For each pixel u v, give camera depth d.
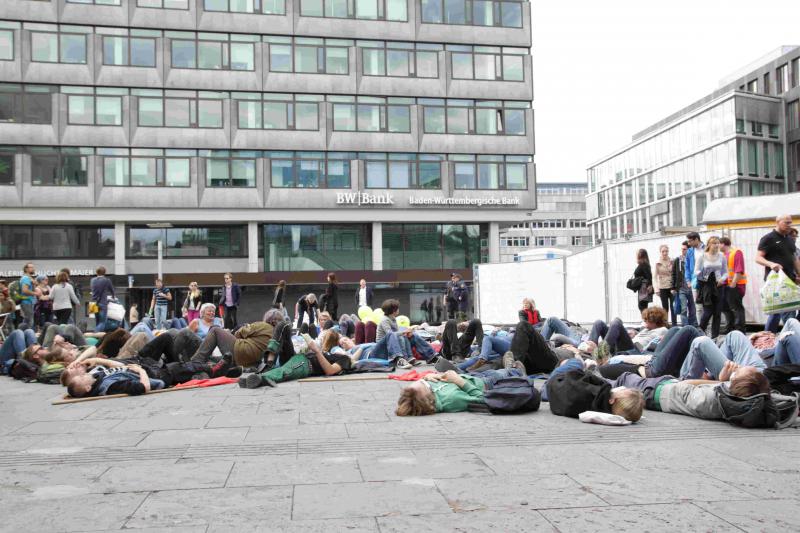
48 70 37.31
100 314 18.14
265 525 3.71
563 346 10.66
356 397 8.78
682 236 16.88
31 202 37.12
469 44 42.38
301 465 5.07
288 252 41.16
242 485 4.53
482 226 43.25
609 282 19.19
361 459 5.23
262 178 39.78
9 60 36.94
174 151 38.94
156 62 38.59
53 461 5.38
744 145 58.41
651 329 11.34
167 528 3.69
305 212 40.31
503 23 42.75
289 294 41.16
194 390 9.94
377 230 41.53
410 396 7.27
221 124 39.31
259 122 39.81
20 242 38.25
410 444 5.78
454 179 42.12
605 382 6.96
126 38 38.34
